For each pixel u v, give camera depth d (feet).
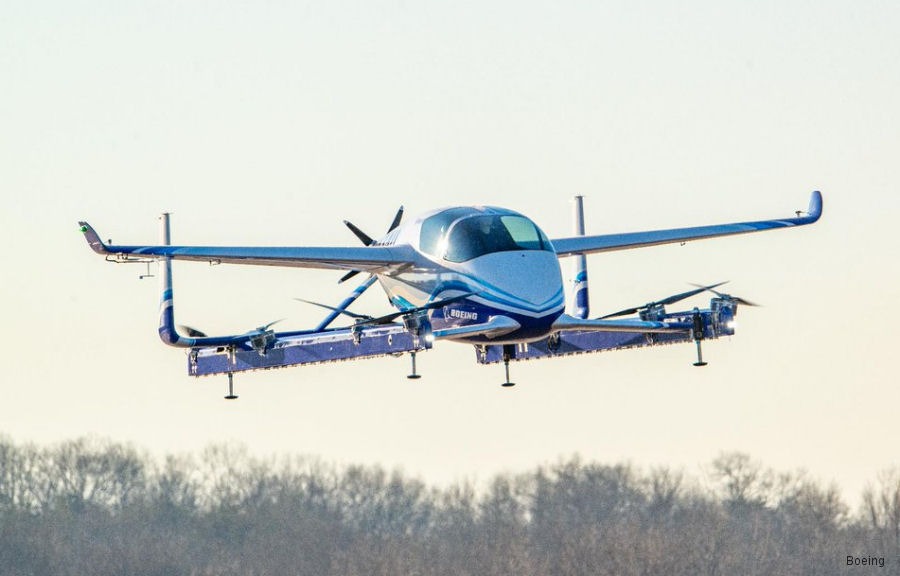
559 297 491.72
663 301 521.24
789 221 572.92
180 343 572.10
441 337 490.49
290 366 552.00
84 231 498.69
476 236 498.69
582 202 605.73
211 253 507.71
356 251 515.50
